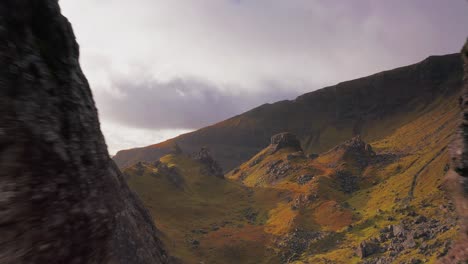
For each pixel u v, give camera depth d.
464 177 25.12
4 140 9.62
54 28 14.09
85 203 13.19
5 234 9.12
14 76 10.78
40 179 10.74
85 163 14.03
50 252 10.64
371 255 185.38
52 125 12.09
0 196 9.09
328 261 189.50
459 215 25.70
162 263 24.44
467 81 27.17
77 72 15.42
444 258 26.23
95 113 16.61
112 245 17.61
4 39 10.79
